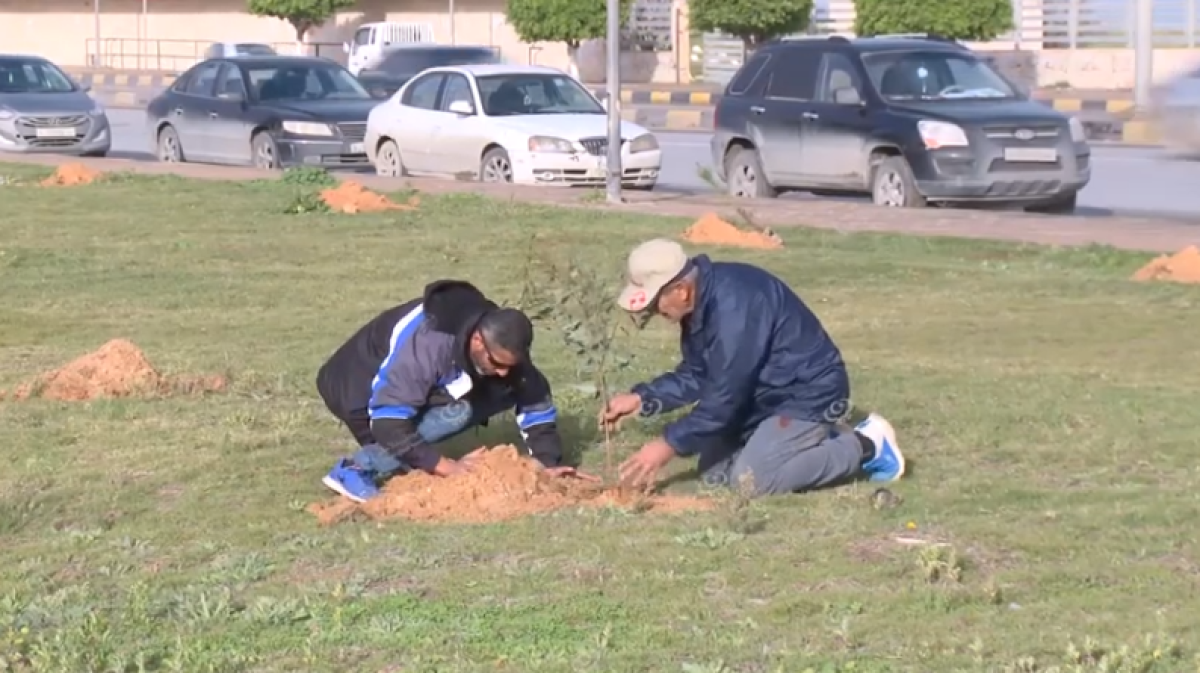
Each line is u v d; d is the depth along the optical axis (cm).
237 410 1126
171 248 1947
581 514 872
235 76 3256
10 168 2897
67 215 2252
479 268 1797
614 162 2389
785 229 2052
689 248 1916
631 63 5850
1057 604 733
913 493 917
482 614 724
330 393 923
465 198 2367
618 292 1205
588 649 680
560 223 2145
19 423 1087
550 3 5500
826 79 2506
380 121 2975
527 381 926
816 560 795
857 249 1941
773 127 2556
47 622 719
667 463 966
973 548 815
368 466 906
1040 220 2133
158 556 817
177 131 3328
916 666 658
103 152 3556
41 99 3500
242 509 894
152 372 1202
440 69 2934
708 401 883
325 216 2231
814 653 674
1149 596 743
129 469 975
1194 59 3866
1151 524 855
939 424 1080
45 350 1362
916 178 2341
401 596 747
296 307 1575
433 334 887
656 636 696
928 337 1409
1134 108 3697
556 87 2884
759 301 882
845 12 5372
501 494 890
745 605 736
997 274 1738
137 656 671
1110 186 2756
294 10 6291
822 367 902
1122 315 1500
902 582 763
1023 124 2341
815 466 912
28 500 905
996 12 4812
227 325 1473
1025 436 1050
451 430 914
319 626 712
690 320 880
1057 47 5000
